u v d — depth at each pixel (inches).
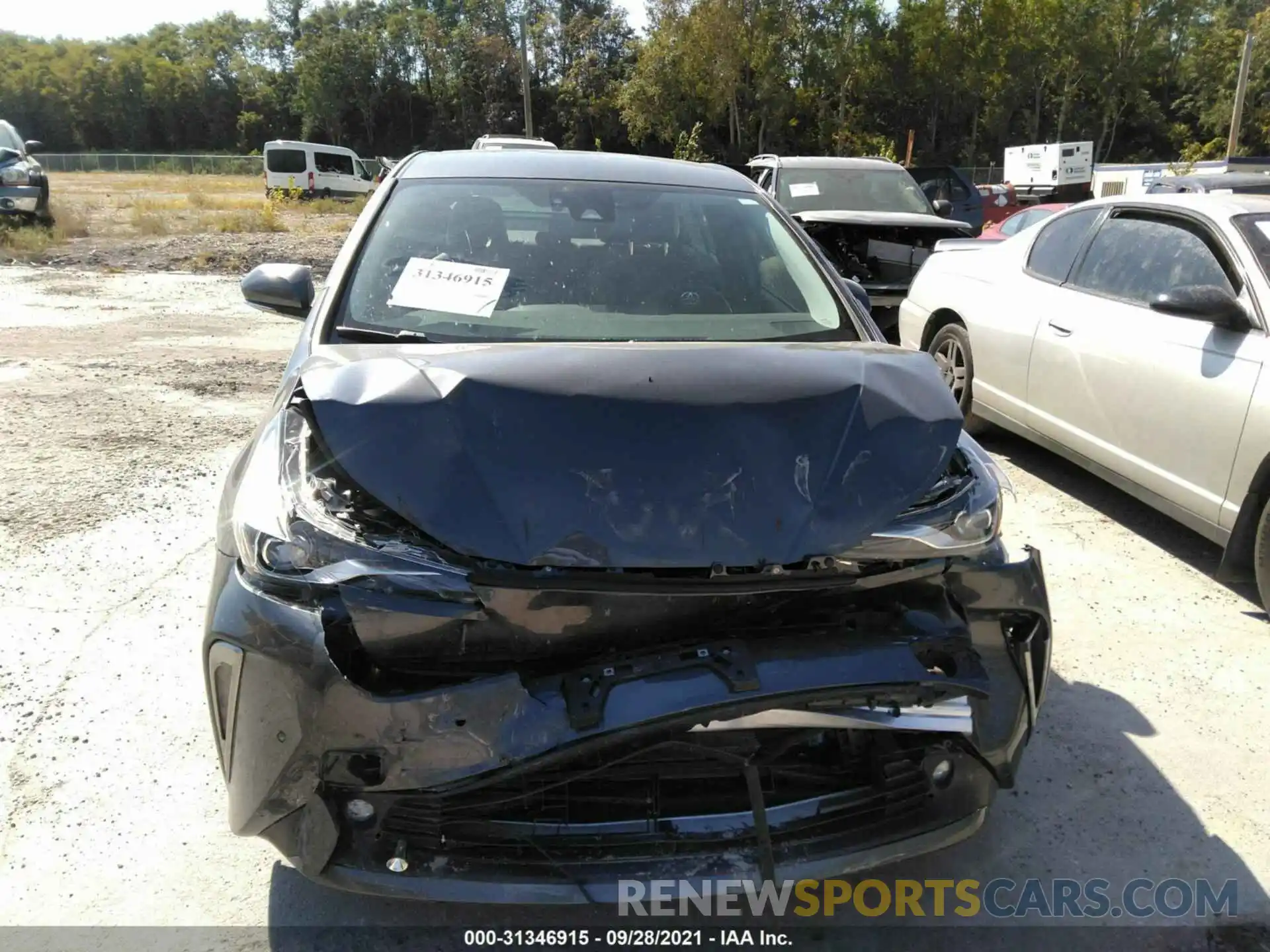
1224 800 111.0
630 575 77.6
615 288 118.3
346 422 83.4
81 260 519.8
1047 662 95.0
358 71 3058.6
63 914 90.0
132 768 110.8
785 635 83.7
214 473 201.8
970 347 227.3
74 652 133.6
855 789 85.5
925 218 322.3
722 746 82.2
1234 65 2182.6
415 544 77.8
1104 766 116.6
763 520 80.5
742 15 1904.5
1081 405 187.2
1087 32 2282.2
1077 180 1008.2
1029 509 198.4
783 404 89.5
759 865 79.8
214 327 354.9
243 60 3425.2
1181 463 162.7
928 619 87.5
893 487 85.4
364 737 74.9
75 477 196.4
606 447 83.0
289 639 76.0
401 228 123.7
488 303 113.3
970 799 87.9
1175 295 156.3
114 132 3437.5
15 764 110.4
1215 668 139.3
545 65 2780.5
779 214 140.9
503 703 75.2
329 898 93.2
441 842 78.5
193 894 93.1
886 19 2159.2
